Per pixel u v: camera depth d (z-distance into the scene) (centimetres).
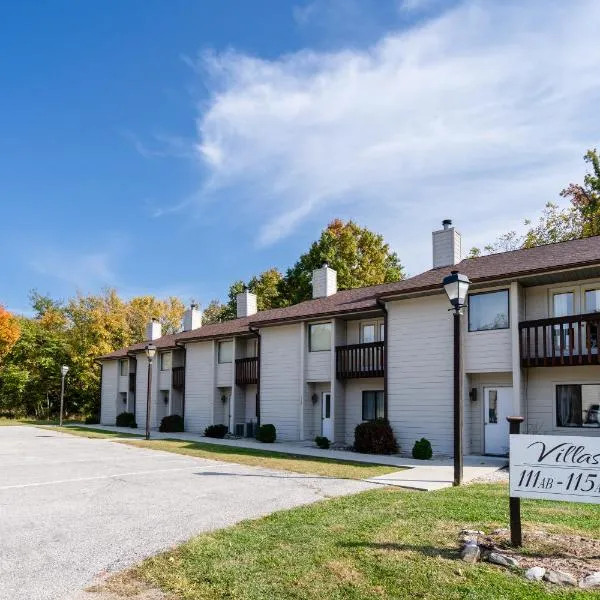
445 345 1680
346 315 2033
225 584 489
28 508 842
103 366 3919
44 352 4569
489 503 815
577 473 532
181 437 2431
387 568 513
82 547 623
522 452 561
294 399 2245
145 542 641
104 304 4872
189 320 3412
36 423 3825
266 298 4484
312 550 577
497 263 1711
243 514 784
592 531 631
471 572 496
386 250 4294
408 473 1212
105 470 1273
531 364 1470
